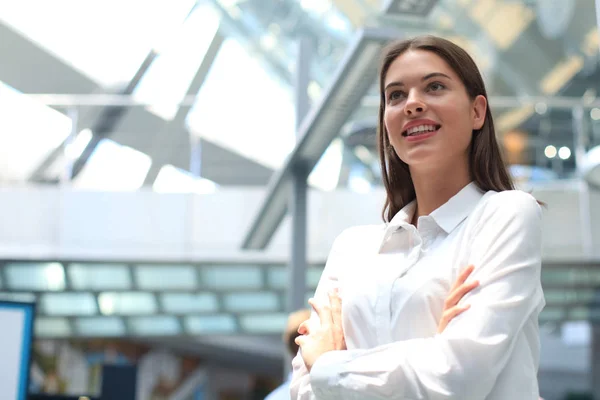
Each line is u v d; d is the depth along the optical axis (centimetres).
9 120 765
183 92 779
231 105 773
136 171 783
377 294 103
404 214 115
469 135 108
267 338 1348
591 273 802
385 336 101
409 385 92
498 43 664
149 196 780
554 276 817
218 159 782
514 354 96
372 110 663
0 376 256
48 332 887
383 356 95
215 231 780
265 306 889
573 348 1271
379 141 124
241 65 763
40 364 1059
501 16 619
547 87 736
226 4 717
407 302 100
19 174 775
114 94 783
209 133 779
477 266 98
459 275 98
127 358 1261
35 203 773
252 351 1358
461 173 110
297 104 555
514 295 94
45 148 773
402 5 392
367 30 360
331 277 117
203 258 779
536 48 666
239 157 779
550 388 1273
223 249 780
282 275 826
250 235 673
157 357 1344
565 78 725
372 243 114
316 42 669
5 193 771
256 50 745
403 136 108
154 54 768
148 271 821
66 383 1114
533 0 604
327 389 97
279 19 696
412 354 93
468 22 617
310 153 531
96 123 779
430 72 106
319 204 750
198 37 768
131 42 766
